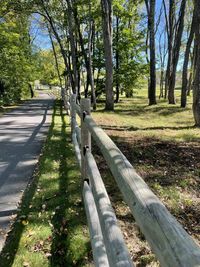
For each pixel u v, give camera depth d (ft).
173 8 89.35
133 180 5.72
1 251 10.99
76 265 10.25
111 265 5.75
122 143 28.35
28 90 113.91
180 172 20.04
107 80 62.34
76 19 76.33
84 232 12.05
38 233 12.00
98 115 52.49
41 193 15.80
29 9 76.84
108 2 59.98
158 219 4.03
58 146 25.62
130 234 12.23
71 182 17.06
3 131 34.47
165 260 3.43
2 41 70.38
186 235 3.50
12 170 20.04
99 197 8.50
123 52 79.30
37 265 10.21
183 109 63.16
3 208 14.35
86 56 81.05
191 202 15.62
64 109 58.70
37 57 115.03
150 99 77.46
